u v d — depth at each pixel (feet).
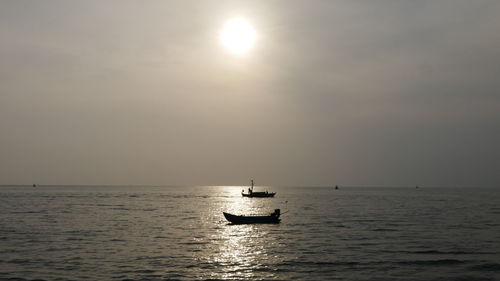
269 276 125.08
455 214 347.77
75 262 140.77
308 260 146.41
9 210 363.15
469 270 133.08
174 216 322.96
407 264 140.56
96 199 601.21
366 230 231.71
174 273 127.13
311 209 419.13
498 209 412.98
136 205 467.93
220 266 136.67
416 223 269.64
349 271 131.23
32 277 121.60
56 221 272.10
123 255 153.28
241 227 247.09
